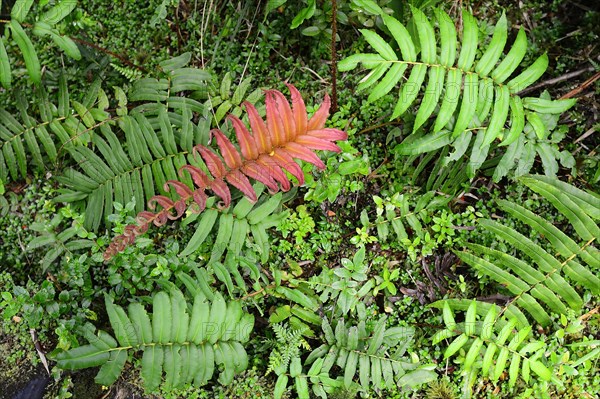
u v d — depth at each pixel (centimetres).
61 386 282
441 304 288
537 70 254
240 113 298
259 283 290
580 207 280
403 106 244
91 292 281
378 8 256
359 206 311
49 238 281
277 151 239
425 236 293
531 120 266
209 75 305
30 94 313
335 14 264
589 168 304
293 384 285
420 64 245
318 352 271
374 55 243
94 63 311
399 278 304
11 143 289
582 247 276
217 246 271
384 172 309
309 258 297
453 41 246
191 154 281
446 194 302
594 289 276
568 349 292
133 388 281
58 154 304
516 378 268
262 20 326
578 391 289
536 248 278
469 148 295
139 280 279
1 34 313
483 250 285
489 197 311
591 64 312
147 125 277
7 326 283
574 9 328
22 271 298
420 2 287
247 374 281
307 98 318
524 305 283
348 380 264
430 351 294
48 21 245
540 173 315
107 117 300
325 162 293
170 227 300
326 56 325
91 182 284
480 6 327
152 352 238
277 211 296
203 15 316
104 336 232
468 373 281
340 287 278
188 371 245
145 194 300
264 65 323
